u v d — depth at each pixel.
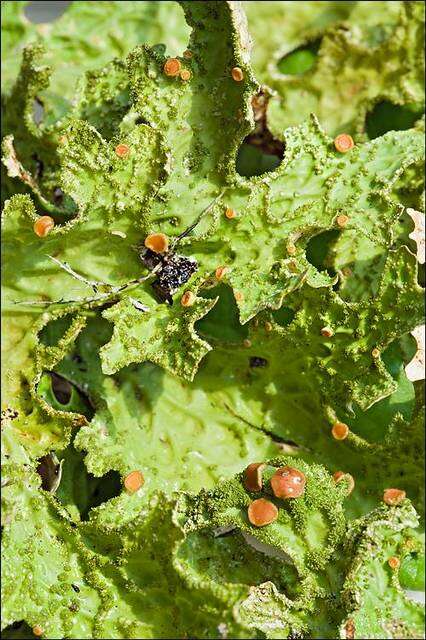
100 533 0.21
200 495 0.21
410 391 0.22
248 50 0.21
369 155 0.22
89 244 0.21
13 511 0.21
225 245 0.22
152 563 0.21
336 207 0.22
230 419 0.22
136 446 0.22
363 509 0.22
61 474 0.22
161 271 0.21
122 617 0.21
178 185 0.21
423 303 0.22
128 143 0.21
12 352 0.21
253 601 0.21
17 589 0.21
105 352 0.21
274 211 0.22
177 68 0.21
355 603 0.20
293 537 0.21
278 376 0.22
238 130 0.21
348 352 0.22
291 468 0.21
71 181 0.21
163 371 0.22
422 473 0.22
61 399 0.22
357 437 0.22
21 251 0.21
